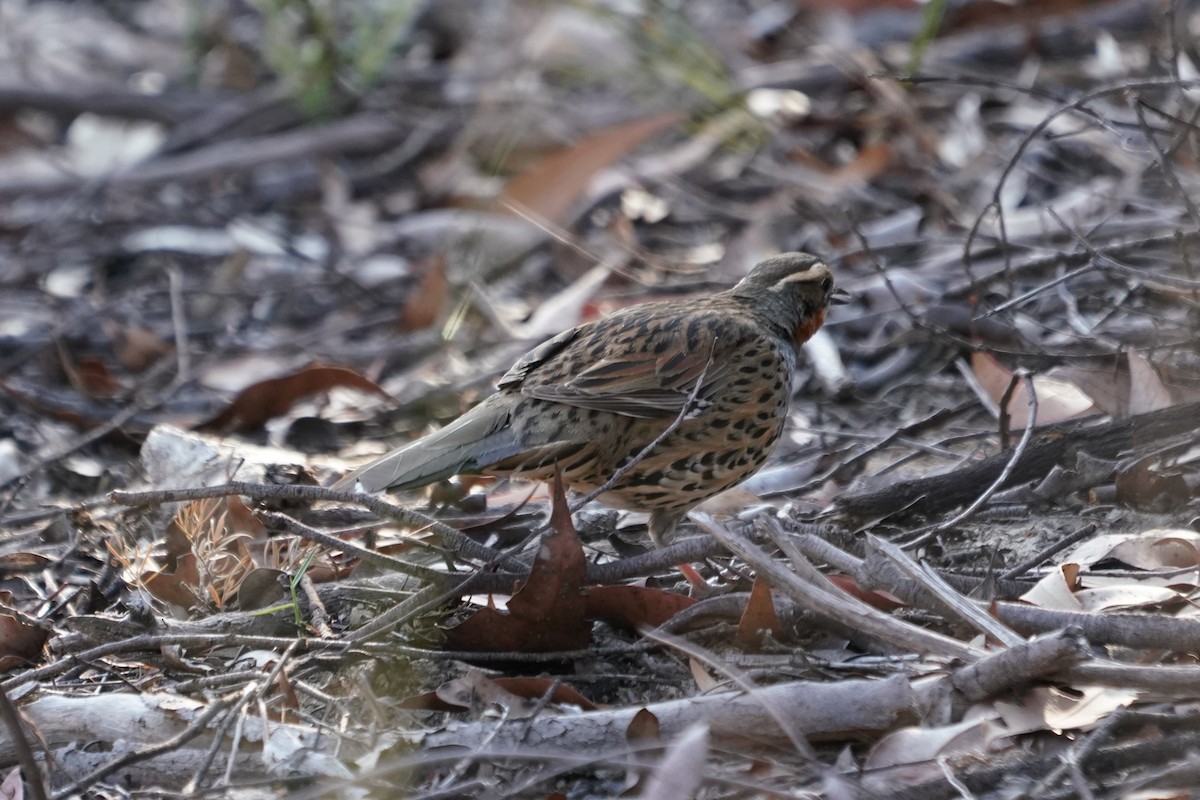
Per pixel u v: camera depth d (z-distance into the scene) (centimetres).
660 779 655
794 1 2028
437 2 2312
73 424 1387
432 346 1465
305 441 1309
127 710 792
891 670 798
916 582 805
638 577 909
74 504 1170
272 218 1923
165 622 909
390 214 1886
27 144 2116
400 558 1007
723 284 1492
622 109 1914
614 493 988
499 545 1030
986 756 710
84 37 2466
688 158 1798
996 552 959
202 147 2086
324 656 824
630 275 1571
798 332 1075
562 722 745
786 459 1189
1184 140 1147
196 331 1616
